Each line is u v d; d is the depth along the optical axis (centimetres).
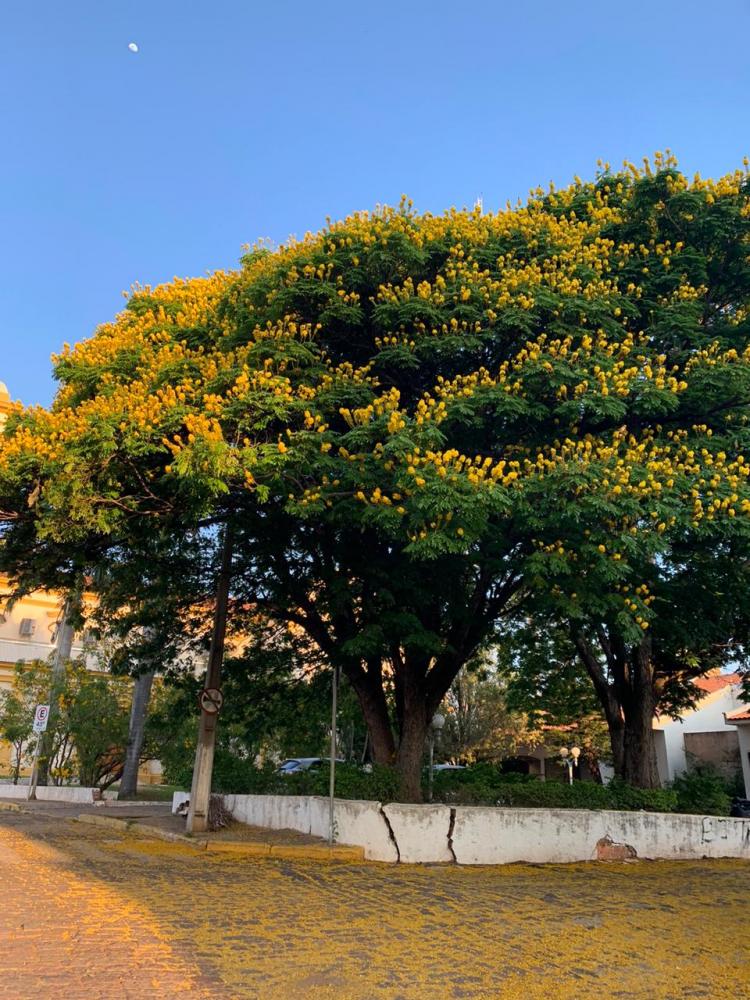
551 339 1081
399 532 939
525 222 1191
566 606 964
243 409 944
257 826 1305
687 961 617
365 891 837
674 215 1185
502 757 3102
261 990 502
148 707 2270
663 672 1692
